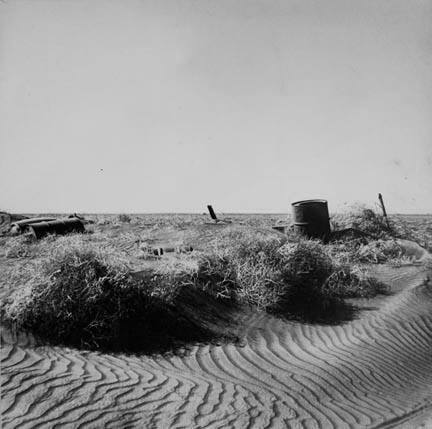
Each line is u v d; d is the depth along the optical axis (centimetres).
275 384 645
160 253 1245
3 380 532
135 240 1591
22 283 834
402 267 1439
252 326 884
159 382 596
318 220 1705
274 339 835
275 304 983
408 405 634
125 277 823
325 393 639
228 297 956
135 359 677
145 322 784
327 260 1202
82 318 737
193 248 1314
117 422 482
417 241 2105
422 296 1142
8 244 1420
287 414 559
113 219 2448
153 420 496
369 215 2138
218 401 564
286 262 1096
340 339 866
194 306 888
